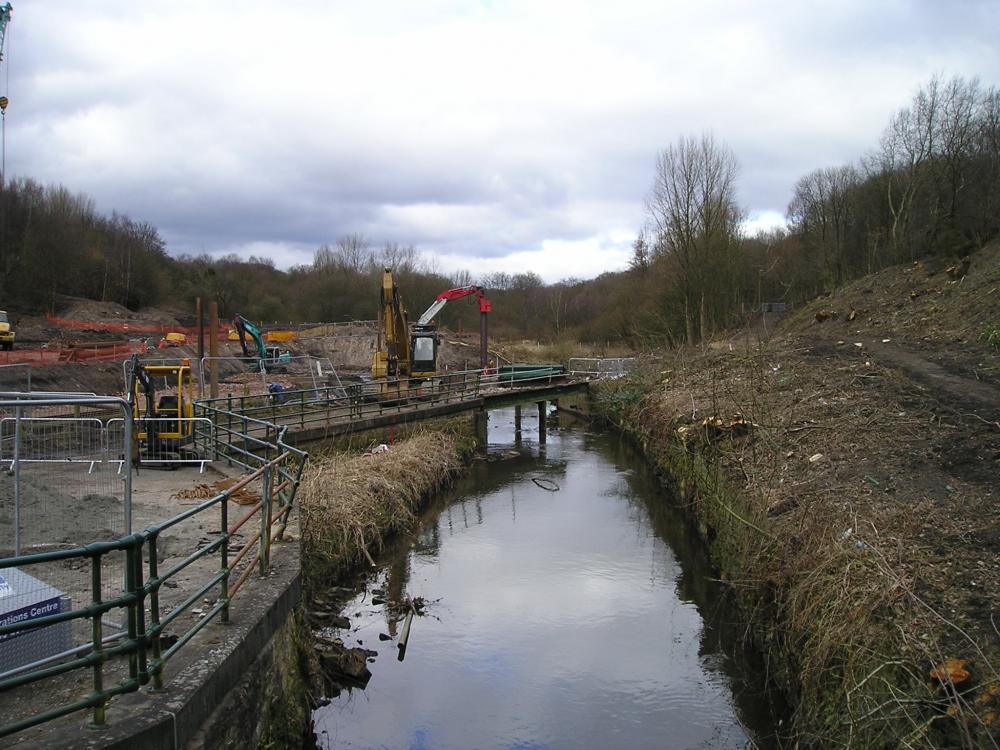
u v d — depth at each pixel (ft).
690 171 121.08
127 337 154.92
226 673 16.93
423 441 65.67
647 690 28.37
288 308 240.12
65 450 36.22
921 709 16.19
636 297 152.05
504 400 86.17
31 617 15.64
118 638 16.93
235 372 121.19
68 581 22.31
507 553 45.09
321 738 25.04
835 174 169.78
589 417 110.32
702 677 29.12
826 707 19.66
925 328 74.90
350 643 32.22
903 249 125.08
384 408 71.77
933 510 26.37
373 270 245.86
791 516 30.40
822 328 100.58
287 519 29.25
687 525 48.85
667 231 124.67
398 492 50.75
